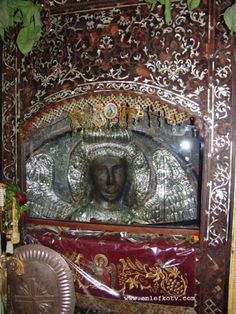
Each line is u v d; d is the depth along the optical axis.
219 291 1.48
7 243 1.55
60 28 1.57
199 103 1.45
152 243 1.56
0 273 1.57
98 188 1.75
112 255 1.57
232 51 1.41
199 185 1.61
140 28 1.48
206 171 1.47
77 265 1.62
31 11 1.47
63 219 1.76
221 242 1.47
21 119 1.66
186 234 1.57
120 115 1.55
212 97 1.43
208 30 1.42
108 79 1.52
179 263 1.50
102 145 1.74
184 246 1.52
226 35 1.41
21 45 1.50
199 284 1.50
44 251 1.53
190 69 1.45
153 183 1.71
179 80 1.46
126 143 1.72
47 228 1.73
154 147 1.70
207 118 1.45
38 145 1.80
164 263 1.52
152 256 1.53
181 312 1.51
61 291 1.51
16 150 1.68
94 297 1.61
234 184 1.44
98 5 1.52
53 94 1.59
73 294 1.52
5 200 1.54
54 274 1.51
